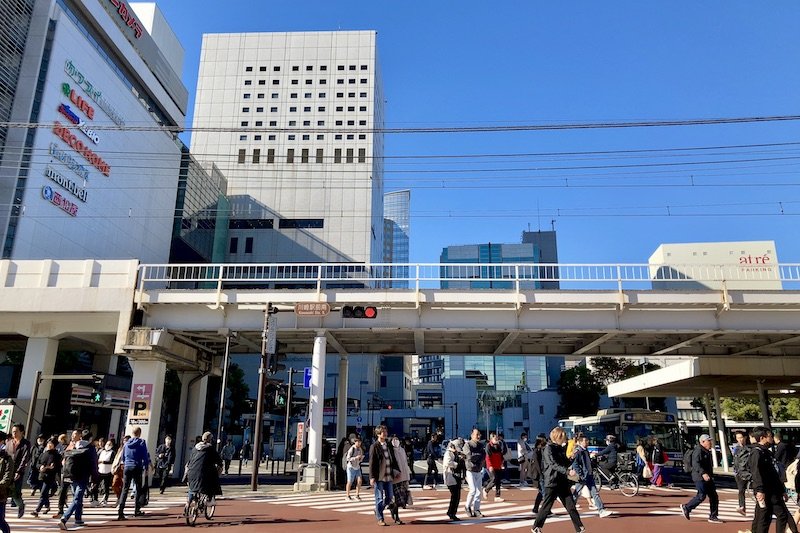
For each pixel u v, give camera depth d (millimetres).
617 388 41719
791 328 21078
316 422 21312
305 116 95125
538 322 21750
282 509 14172
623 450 26391
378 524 11219
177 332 22938
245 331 22766
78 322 23312
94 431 29656
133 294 22359
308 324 22266
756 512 8305
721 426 36906
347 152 92125
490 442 17078
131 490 16547
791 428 47375
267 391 25453
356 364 84938
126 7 61500
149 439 21734
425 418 87625
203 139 94438
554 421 87500
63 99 47250
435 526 11031
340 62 97625
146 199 63000
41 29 45719
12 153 42375
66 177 47438
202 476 11258
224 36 100375
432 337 25984
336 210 89250
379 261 99438
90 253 51406
